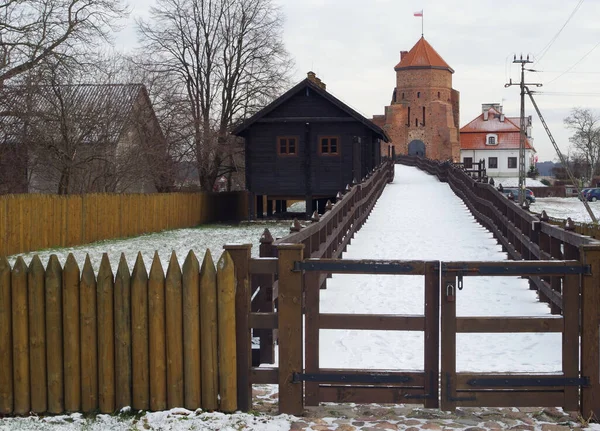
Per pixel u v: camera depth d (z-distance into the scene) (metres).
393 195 37.16
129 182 40.28
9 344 6.57
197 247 27.73
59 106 33.94
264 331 8.32
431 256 17.08
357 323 6.43
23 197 24.20
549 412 6.57
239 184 59.44
